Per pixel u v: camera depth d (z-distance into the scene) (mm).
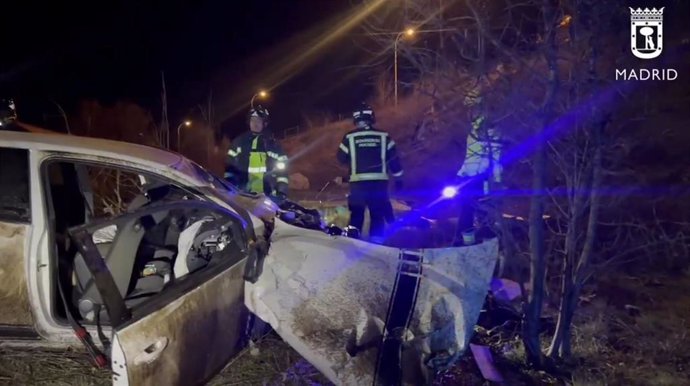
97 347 3643
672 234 6340
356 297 3578
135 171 3877
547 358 4184
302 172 16016
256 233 3697
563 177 4402
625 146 4098
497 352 4352
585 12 3643
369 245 3742
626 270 6004
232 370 4133
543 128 3861
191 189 3859
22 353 4188
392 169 6148
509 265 4578
